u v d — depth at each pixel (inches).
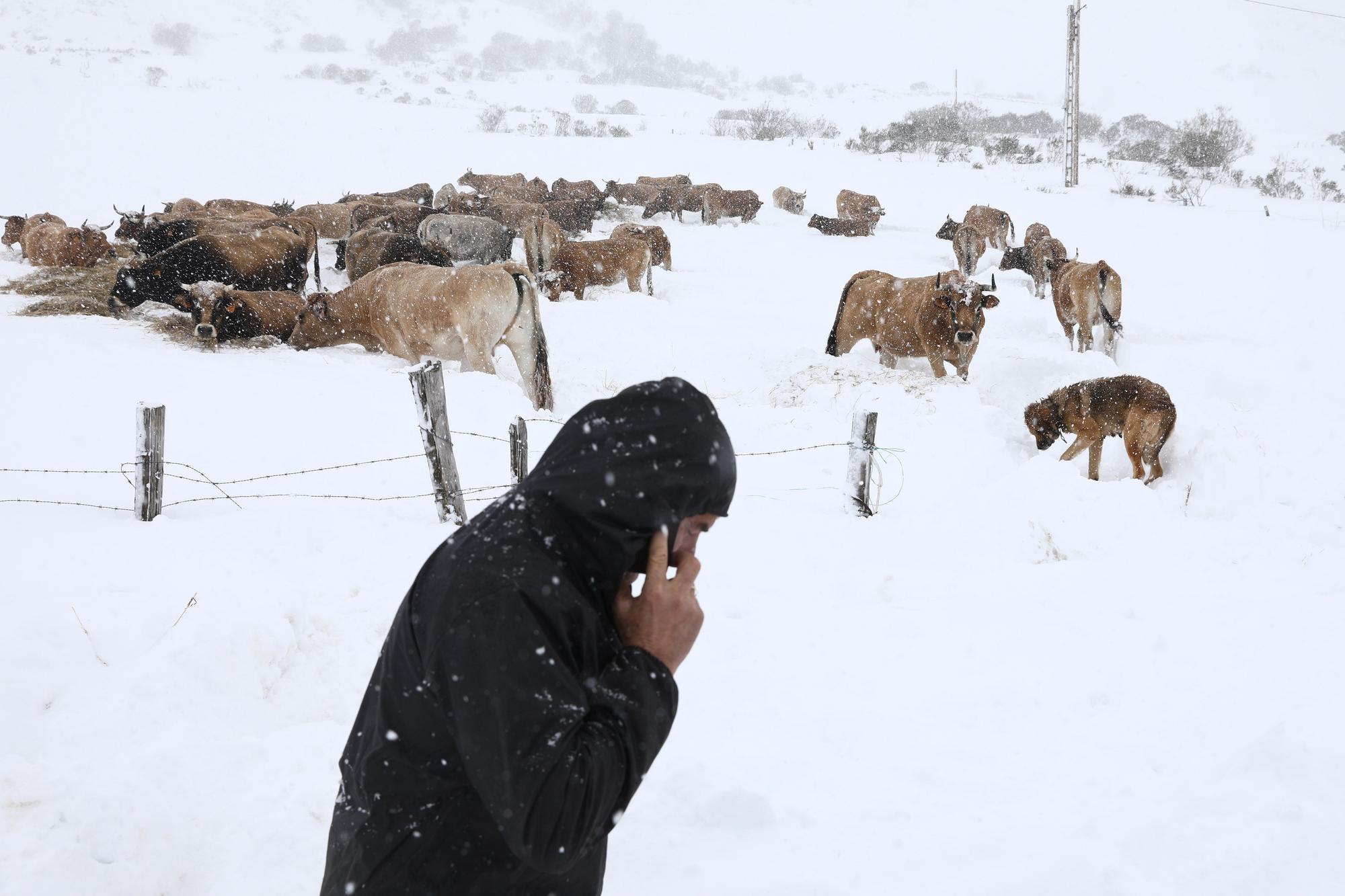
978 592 208.1
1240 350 577.0
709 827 124.1
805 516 261.6
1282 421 394.0
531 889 60.1
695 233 1038.4
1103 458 397.4
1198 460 357.4
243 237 584.7
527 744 50.9
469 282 433.7
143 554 207.2
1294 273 832.9
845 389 414.0
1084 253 939.3
